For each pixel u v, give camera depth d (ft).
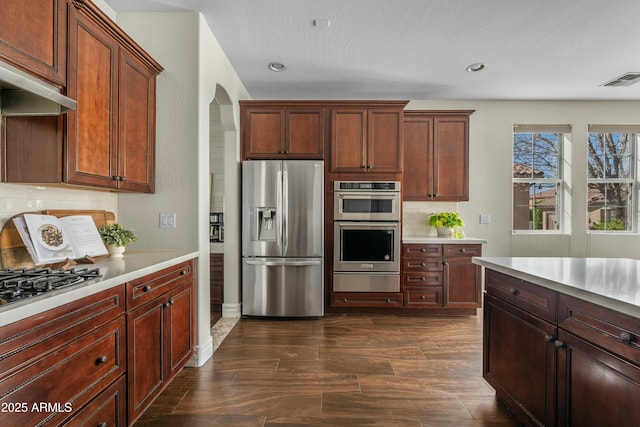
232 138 11.82
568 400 4.50
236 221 12.01
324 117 12.20
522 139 14.94
